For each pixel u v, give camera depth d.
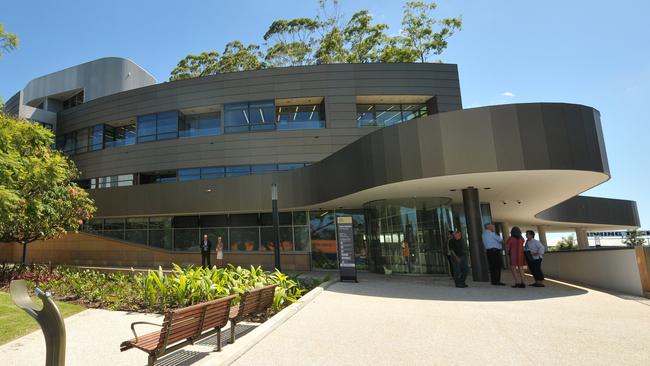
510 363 4.70
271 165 23.38
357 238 19.83
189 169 24.17
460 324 6.66
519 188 13.90
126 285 10.60
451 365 4.66
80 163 27.22
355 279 12.80
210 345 5.62
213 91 24.53
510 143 10.71
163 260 20.28
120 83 33.69
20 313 7.80
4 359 5.34
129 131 27.06
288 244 20.88
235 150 23.61
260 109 23.91
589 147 11.16
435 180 11.76
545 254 15.41
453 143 11.05
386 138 12.25
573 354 4.98
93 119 27.38
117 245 20.97
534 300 8.88
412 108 24.70
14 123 10.66
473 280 13.08
